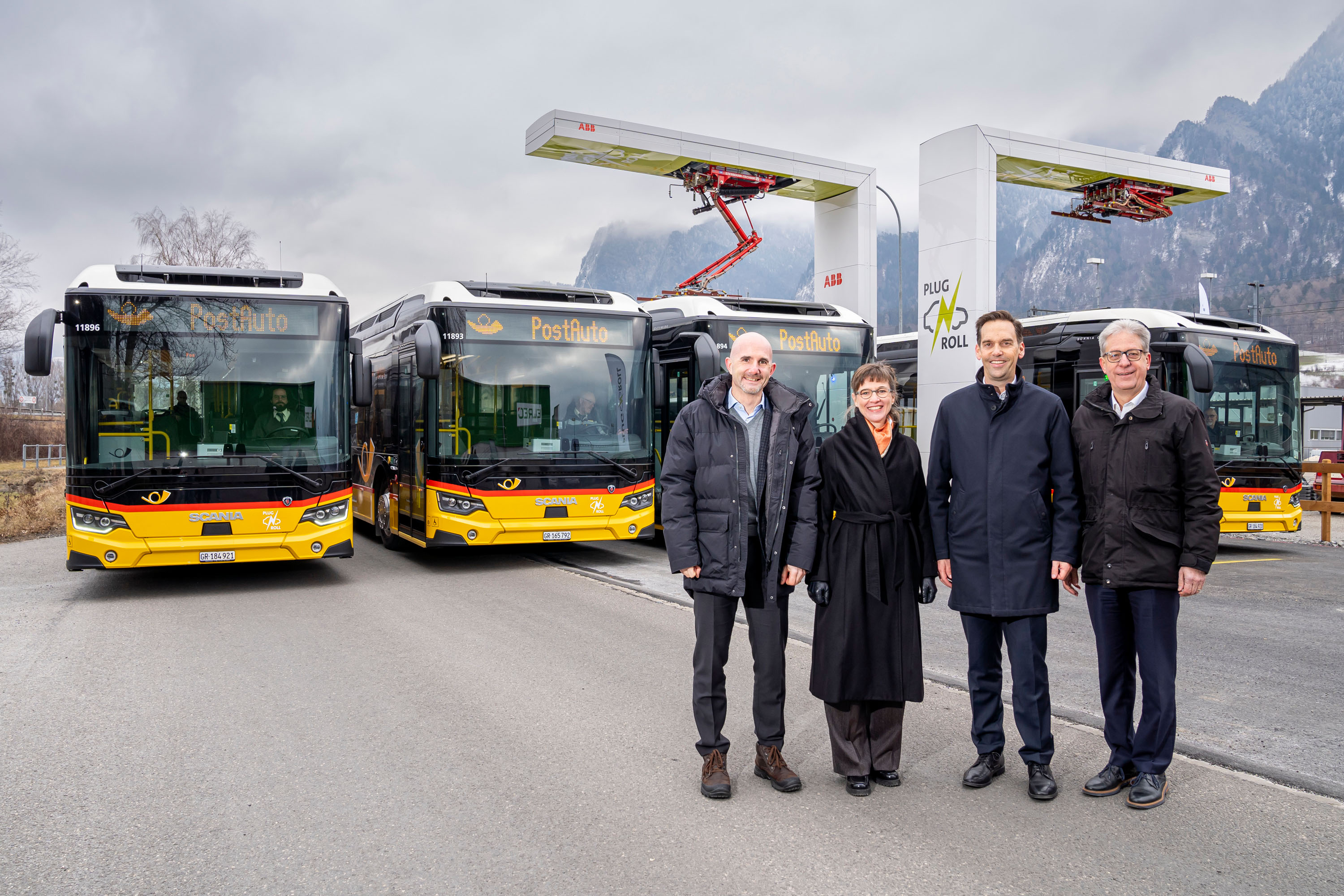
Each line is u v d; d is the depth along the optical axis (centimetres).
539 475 1078
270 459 932
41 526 1741
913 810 394
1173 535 392
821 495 425
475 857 347
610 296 1178
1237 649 709
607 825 377
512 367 1081
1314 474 2016
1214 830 371
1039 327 1570
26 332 835
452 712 536
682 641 724
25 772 440
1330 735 498
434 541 1047
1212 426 1326
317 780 429
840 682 405
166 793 413
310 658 669
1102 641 410
